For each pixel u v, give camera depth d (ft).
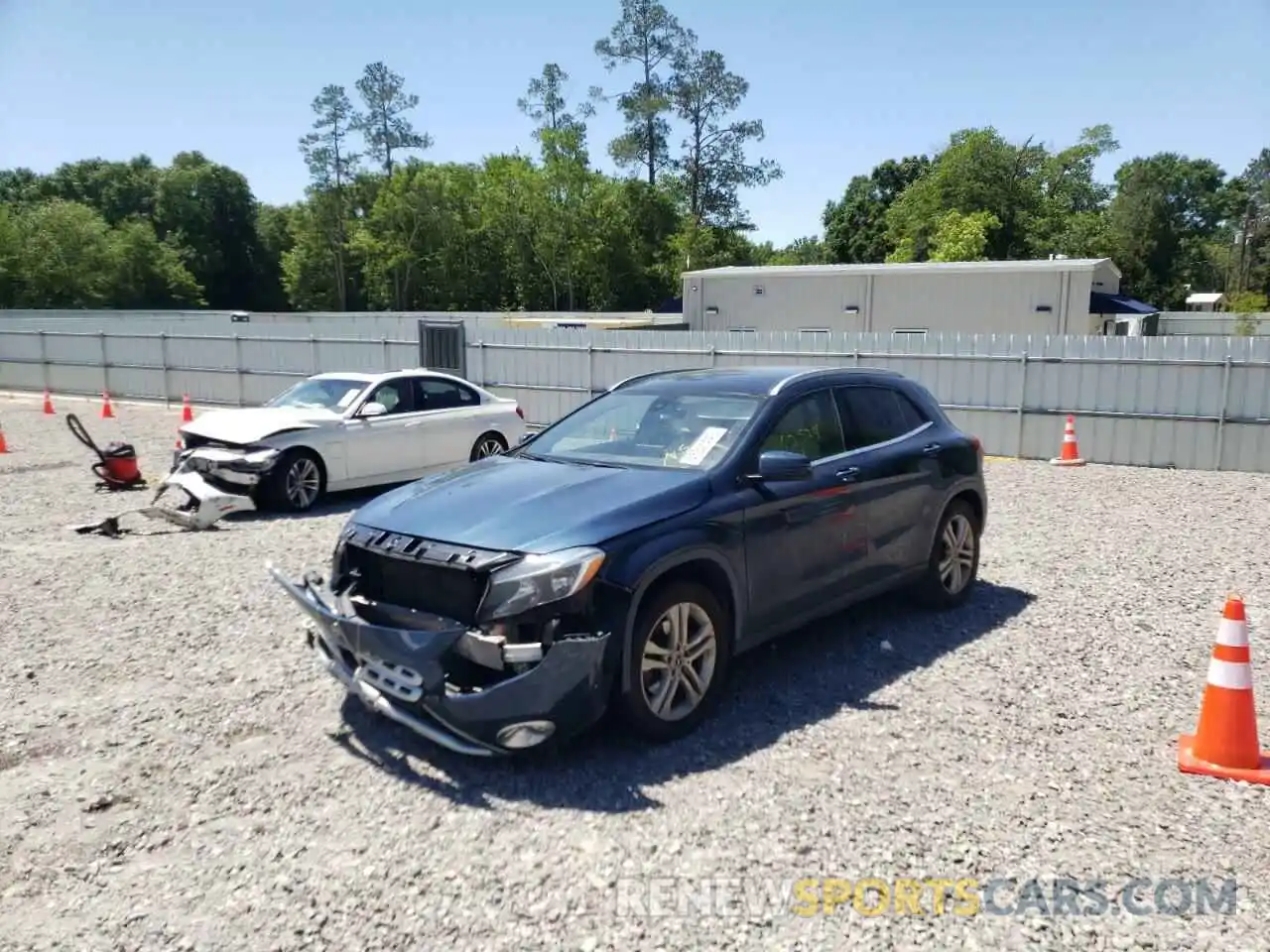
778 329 85.87
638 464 15.93
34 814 11.90
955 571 20.48
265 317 128.36
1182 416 43.98
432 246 214.69
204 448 32.68
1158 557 25.64
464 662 12.64
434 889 10.18
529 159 226.99
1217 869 10.54
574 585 12.43
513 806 11.96
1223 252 210.79
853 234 237.86
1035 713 14.89
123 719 14.79
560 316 118.83
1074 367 45.96
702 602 14.15
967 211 168.25
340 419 33.96
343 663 13.83
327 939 9.37
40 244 185.16
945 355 48.80
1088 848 10.96
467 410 38.55
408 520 14.14
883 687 16.01
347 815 11.80
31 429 57.67
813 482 16.35
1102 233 174.81
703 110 202.90
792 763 13.12
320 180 221.25
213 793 12.40
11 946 9.33
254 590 22.22
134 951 9.23
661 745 13.73
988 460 47.14
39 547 26.73
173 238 231.71
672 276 200.64
